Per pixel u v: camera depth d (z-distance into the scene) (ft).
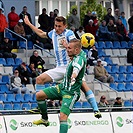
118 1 207.10
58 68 70.03
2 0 171.73
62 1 214.28
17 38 156.56
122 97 148.87
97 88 146.61
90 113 100.32
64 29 69.67
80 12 211.00
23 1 175.83
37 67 141.79
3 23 151.12
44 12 162.30
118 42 173.47
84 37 72.49
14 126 95.14
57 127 97.55
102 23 174.09
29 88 136.56
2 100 132.16
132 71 163.63
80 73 64.85
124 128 102.22
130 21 182.29
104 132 100.42
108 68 161.38
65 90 65.00
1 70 142.82
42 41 158.40
